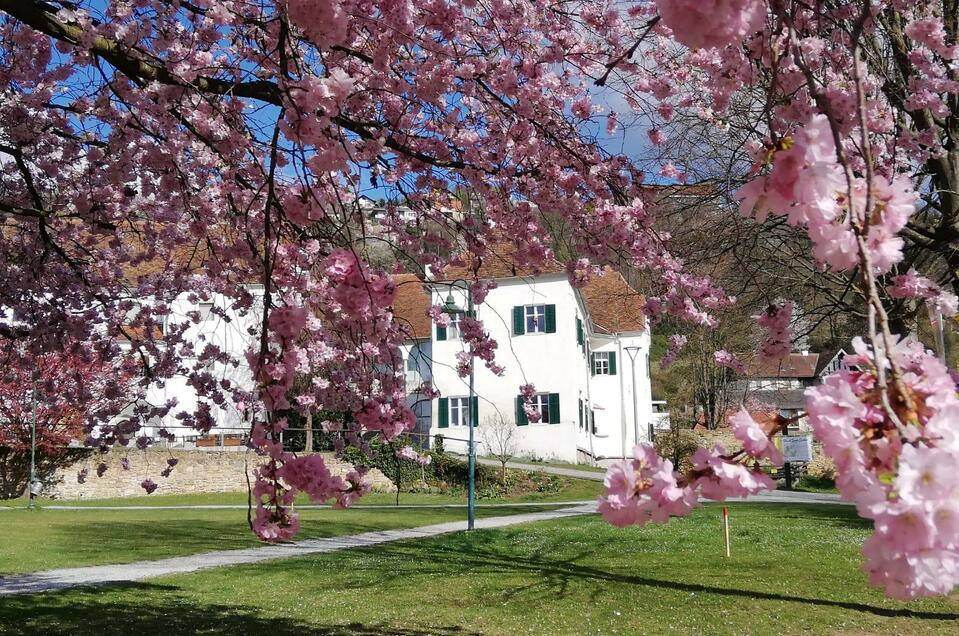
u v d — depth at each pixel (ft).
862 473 4.84
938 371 5.32
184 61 16.21
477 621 26.37
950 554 4.39
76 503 81.51
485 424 105.29
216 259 20.63
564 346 105.50
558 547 44.70
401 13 15.24
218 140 17.75
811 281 27.14
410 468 94.84
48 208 24.26
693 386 110.52
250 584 34.55
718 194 26.27
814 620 25.76
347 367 17.11
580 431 109.19
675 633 24.39
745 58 12.37
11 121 20.81
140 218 24.68
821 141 5.56
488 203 20.45
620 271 20.97
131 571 38.88
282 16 10.69
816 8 8.09
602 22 19.02
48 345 26.00
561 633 24.62
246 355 11.34
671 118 21.25
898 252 5.69
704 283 19.80
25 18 13.76
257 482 10.38
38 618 26.89
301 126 10.41
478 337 21.22
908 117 25.57
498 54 18.66
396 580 34.68
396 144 17.54
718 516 60.85
